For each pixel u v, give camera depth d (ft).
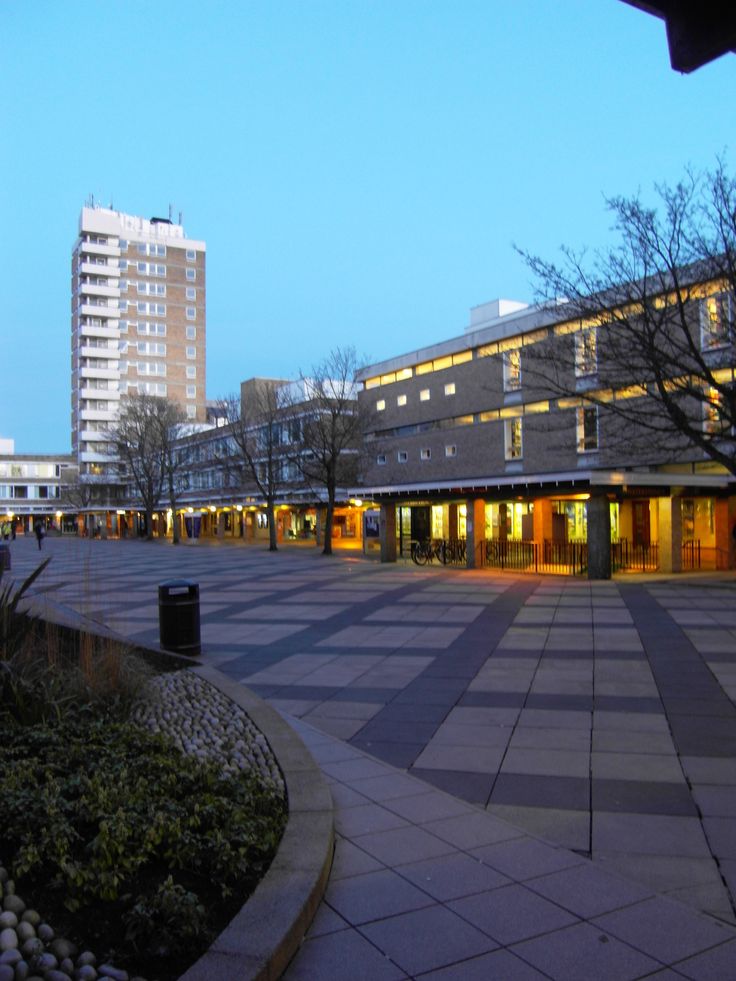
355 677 31.35
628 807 17.12
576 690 28.12
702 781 18.63
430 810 16.79
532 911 12.27
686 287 54.54
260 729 22.27
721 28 6.43
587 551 70.44
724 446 76.02
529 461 116.16
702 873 13.94
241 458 161.68
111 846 11.84
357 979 10.45
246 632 43.37
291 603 55.98
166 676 30.35
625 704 25.99
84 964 9.89
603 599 53.88
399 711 25.91
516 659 34.01
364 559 105.50
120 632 43.47
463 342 130.93
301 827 14.40
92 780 14.52
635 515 90.53
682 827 15.99
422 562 93.35
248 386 222.28
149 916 10.49
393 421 148.56
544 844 14.93
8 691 20.70
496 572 77.77
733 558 77.56
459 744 22.08
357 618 47.62
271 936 10.57
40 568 27.04
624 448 72.33
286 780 17.33
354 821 16.15
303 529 192.75
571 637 39.11
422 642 38.83
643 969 10.67
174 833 12.69
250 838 13.25
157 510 257.34
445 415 135.13
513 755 20.97
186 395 333.21
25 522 346.74
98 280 322.34
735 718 23.99
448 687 29.17
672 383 54.85
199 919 10.83
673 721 23.82
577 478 67.87
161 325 330.75
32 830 12.34
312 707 26.81
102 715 21.39
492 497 79.77
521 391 118.52
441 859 14.23
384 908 12.37
